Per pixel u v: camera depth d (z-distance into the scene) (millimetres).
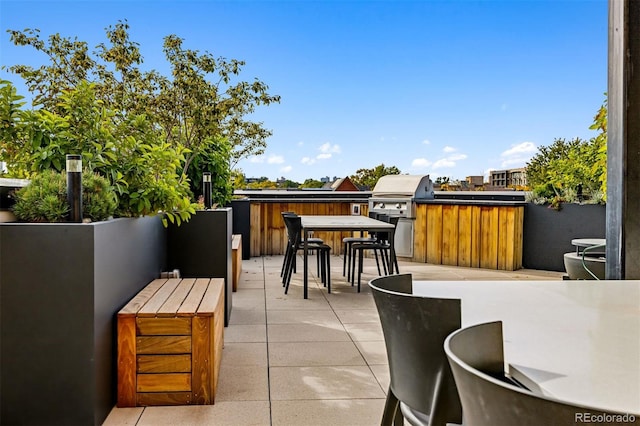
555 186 6844
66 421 2152
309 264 7469
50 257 2133
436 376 1306
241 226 7848
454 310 1279
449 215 7336
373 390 2689
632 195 2607
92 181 2539
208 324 2473
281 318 4227
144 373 2449
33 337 2137
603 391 862
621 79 2611
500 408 688
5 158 2900
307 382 2795
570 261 3178
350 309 4570
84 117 2990
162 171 3297
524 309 1498
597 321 1354
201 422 2293
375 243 5867
